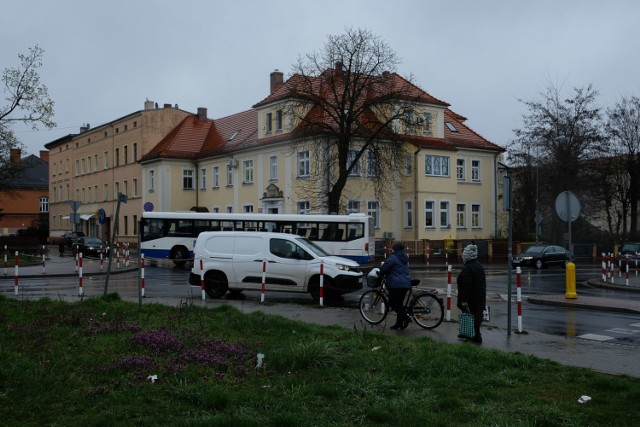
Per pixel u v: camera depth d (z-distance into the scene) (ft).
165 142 205.87
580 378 26.94
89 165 253.44
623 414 21.63
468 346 32.53
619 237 182.60
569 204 64.54
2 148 151.94
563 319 51.11
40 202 325.42
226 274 61.67
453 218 164.14
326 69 132.05
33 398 22.50
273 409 21.50
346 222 111.34
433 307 43.57
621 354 34.42
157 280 88.58
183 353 29.40
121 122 225.15
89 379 25.18
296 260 60.49
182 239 120.98
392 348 31.86
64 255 177.78
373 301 45.93
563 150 165.78
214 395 22.27
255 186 172.24
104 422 19.95
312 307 54.65
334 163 136.87
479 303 38.17
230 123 202.59
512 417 21.01
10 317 40.47
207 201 195.83
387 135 132.87
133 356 28.63
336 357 28.45
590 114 168.14
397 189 161.48
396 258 43.27
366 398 23.11
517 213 182.09
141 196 210.59
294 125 146.41
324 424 20.10
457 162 172.86
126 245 117.50
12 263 127.65
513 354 30.86
